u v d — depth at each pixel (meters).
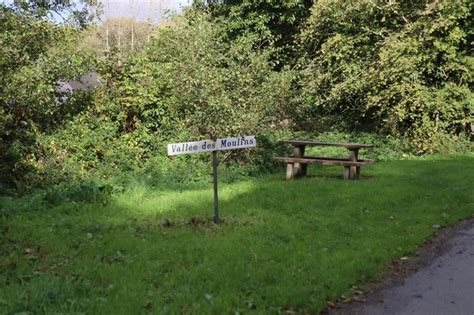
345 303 4.84
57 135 11.16
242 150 12.70
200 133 12.17
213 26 15.59
